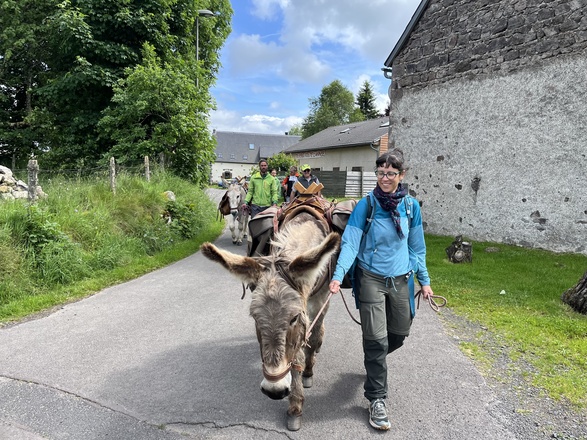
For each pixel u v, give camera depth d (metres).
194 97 15.82
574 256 8.64
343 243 2.96
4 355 4.16
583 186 8.65
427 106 12.03
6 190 8.79
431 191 12.09
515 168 9.89
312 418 3.12
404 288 3.07
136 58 16.05
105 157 14.64
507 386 3.59
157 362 4.05
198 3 19.44
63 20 14.76
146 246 8.86
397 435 2.91
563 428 2.98
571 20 8.69
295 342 2.37
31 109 20.00
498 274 7.34
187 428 2.99
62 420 3.07
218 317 5.34
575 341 4.48
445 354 4.23
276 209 3.84
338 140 33.53
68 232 7.49
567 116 8.83
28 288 6.01
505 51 9.95
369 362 2.99
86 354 4.21
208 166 17.97
